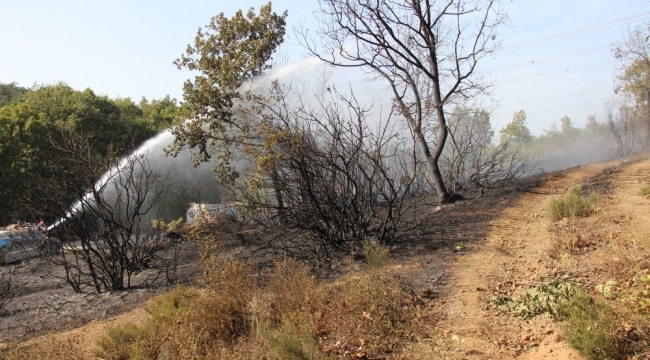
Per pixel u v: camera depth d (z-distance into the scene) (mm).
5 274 11281
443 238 9430
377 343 5492
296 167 8930
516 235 9164
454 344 5363
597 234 7957
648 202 9297
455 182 13602
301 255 9289
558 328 5254
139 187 10805
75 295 9258
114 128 24656
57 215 9508
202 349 5727
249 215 10438
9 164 18703
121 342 6188
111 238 9539
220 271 7277
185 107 13961
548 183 13695
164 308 6934
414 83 13055
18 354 5945
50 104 23406
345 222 9492
